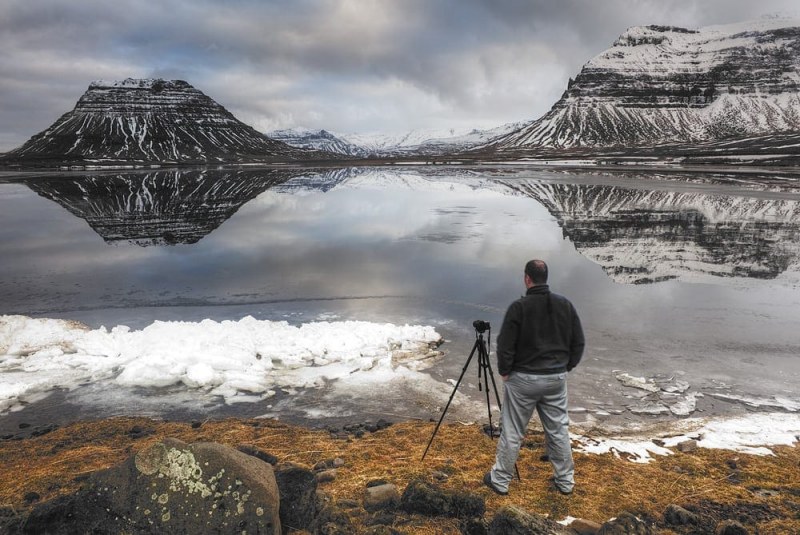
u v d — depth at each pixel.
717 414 7.23
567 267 18.02
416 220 32.34
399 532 3.77
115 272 18.50
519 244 23.03
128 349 9.98
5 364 9.55
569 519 4.24
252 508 3.42
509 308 4.50
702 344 10.09
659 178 69.06
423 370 9.06
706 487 4.93
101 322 12.67
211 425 7.20
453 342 10.52
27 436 7.05
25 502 4.73
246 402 8.05
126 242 25.41
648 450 6.06
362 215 35.28
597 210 35.41
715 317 11.88
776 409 7.36
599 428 6.87
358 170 123.69
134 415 7.70
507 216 33.47
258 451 5.47
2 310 13.83
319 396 8.16
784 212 32.22
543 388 4.49
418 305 13.48
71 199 51.03
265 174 104.19
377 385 8.49
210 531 3.35
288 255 21.28
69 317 13.14
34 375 9.04
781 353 9.54
